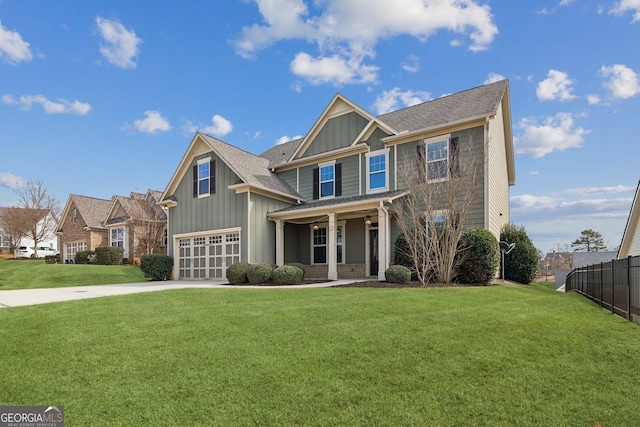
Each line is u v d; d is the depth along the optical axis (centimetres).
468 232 1280
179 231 1889
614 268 845
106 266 2553
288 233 1817
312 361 449
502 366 444
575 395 379
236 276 1390
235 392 374
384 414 338
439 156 1461
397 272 1212
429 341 520
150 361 446
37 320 639
